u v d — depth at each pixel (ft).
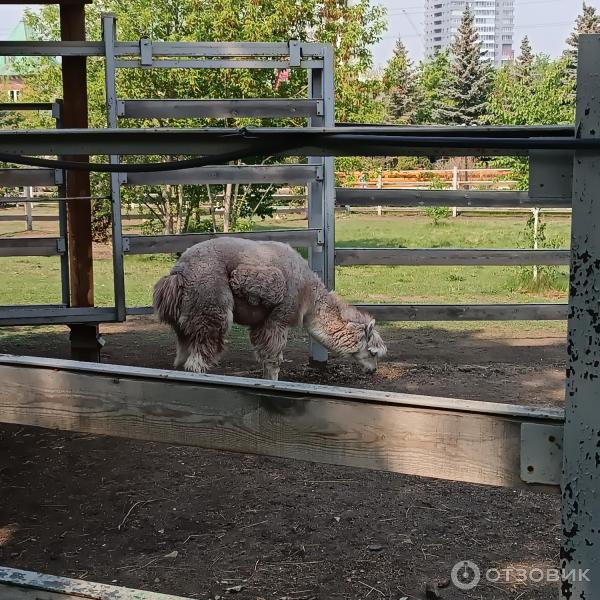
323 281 24.61
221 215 51.49
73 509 13.61
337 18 44.57
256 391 6.72
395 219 82.33
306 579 11.07
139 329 30.71
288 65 23.32
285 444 6.68
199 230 48.21
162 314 20.12
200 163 7.13
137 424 7.12
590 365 5.61
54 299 35.37
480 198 25.61
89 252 23.07
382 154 7.03
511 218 80.89
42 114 58.70
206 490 14.42
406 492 14.30
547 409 6.06
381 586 10.86
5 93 89.97
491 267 49.42
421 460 6.31
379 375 23.47
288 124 39.91
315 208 24.62
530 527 12.81
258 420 6.73
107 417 7.22
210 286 19.85
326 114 23.61
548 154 5.91
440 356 26.18
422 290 39.27
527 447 5.95
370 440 6.43
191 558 11.77
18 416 7.52
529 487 6.01
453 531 12.64
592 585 5.77
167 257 52.54
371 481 14.87
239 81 41.39
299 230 24.14
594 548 5.74
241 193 46.47
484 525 12.87
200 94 42.47
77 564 11.60
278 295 20.67
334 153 7.08
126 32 44.73
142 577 11.18
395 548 12.02
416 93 175.11
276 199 47.80
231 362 24.90
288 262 21.26
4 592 5.84
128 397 7.11
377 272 46.88
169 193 47.09
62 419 7.37
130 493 14.28
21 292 37.52
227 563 11.59
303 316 22.17
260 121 39.63
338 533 12.57
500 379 22.97
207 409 6.87
